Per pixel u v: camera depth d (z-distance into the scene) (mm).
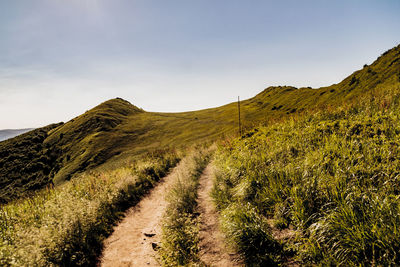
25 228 5410
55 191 8859
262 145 7770
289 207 4145
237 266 3486
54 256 4387
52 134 92250
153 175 13414
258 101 125188
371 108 7918
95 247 5320
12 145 83750
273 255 3342
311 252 3014
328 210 3430
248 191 5375
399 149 4246
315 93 82625
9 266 3916
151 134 85062
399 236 2561
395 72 39531
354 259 2713
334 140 5727
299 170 4875
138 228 6555
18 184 60969
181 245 4418
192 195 7438
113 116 103375
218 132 74500
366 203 3230
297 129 8328
